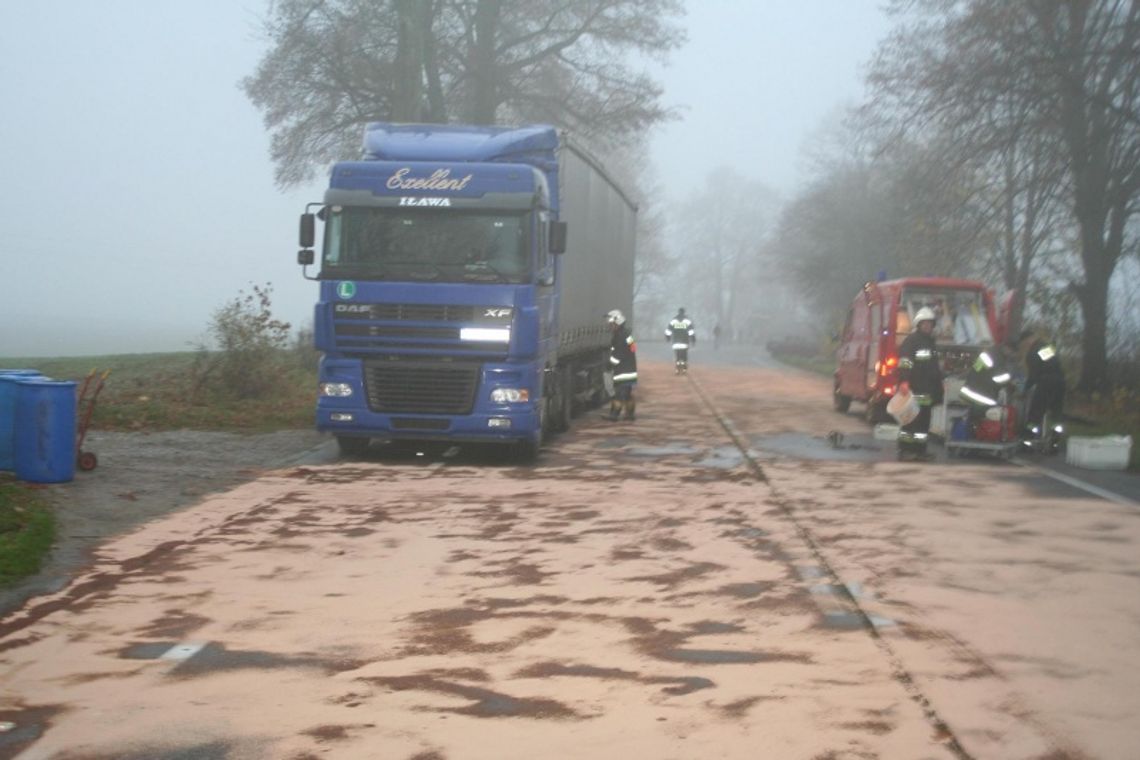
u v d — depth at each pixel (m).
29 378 13.69
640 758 5.83
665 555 10.47
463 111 43.38
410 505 12.92
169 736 6.09
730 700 6.65
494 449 18.23
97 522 11.65
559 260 18.55
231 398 23.70
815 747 5.98
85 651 7.51
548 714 6.42
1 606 8.47
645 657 7.44
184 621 8.22
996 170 28.67
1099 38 25.50
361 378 16.11
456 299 15.91
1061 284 33.66
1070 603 8.93
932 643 7.83
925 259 34.56
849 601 8.91
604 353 26.72
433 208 16.09
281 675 7.06
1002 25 26.33
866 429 22.61
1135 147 27.22
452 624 8.18
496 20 42.41
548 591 9.12
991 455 18.66
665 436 20.52
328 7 39.16
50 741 6.01
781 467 16.55
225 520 11.88
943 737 6.13
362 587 9.21
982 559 10.48
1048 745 6.04
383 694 6.73
